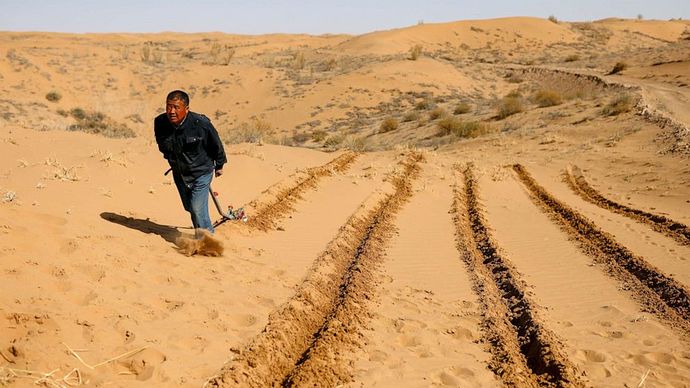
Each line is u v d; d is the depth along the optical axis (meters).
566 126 32.31
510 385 5.31
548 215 14.60
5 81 54.19
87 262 5.79
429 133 39.16
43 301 4.76
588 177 21.98
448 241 10.91
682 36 129.88
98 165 10.76
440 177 18.62
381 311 6.84
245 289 6.43
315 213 11.57
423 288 7.96
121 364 4.38
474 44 110.25
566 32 119.06
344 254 9.02
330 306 6.72
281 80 65.50
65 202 7.94
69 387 3.93
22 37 111.81
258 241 8.84
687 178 19.55
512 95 56.00
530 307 7.18
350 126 50.97
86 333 4.58
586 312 7.62
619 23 132.75
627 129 29.11
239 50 104.19
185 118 7.19
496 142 31.08
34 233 5.93
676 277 9.29
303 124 53.50
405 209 13.55
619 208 16.72
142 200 9.41
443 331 6.49
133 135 24.41
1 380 3.75
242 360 4.86
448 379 5.30
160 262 6.55
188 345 4.90
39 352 4.13
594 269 9.74
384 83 62.78
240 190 11.73
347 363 5.33
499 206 15.62
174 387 4.26
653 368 5.96
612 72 69.56
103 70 62.75
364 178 16.16
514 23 117.50
